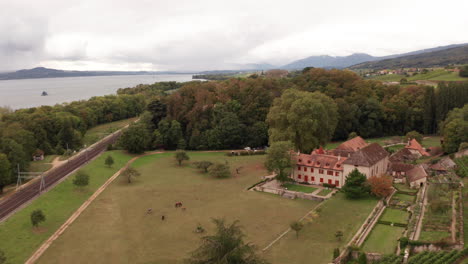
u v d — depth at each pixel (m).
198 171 125.56
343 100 167.50
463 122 127.62
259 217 83.00
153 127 167.38
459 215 71.75
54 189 99.06
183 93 178.88
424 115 172.00
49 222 80.06
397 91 190.88
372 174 99.50
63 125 154.25
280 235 72.56
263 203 92.69
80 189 102.06
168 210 88.44
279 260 61.34
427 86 171.00
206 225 78.88
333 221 76.62
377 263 57.59
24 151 119.06
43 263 63.09
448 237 62.47
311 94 132.38
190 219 82.50
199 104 166.38
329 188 103.62
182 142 157.25
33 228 76.31
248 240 70.50
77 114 189.88
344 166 101.12
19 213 81.44
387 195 89.62
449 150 127.88
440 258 56.06
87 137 184.38
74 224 79.81
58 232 75.75
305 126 118.19
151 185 109.19
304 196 96.38
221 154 150.00
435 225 68.12
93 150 152.00
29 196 94.56
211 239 46.69
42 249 68.19
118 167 129.50
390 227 71.62
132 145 146.38
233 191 103.25
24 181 110.12
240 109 168.75
